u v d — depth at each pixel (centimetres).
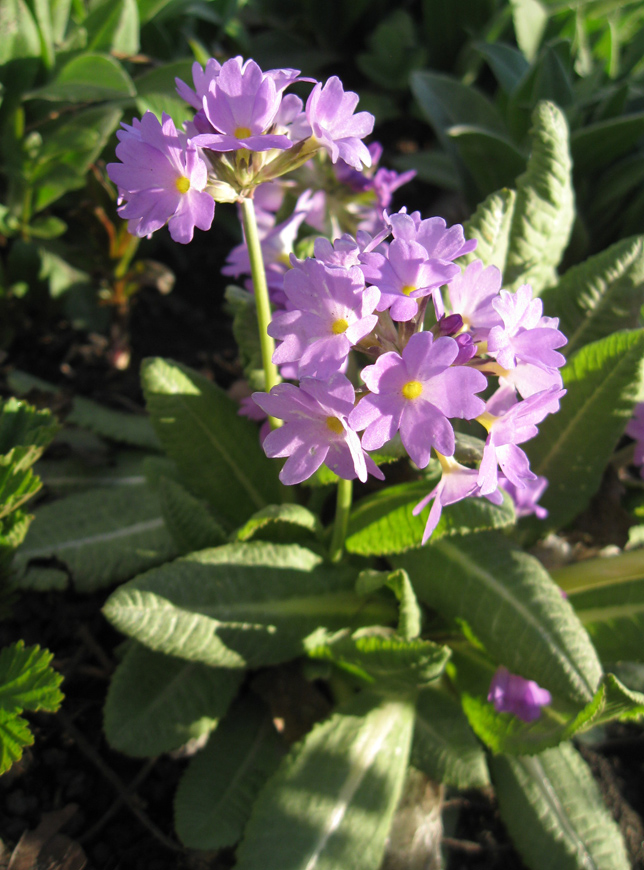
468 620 17
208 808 17
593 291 21
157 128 12
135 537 21
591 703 14
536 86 28
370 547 18
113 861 17
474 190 31
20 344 29
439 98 32
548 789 18
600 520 22
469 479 13
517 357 13
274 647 17
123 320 29
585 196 31
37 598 21
